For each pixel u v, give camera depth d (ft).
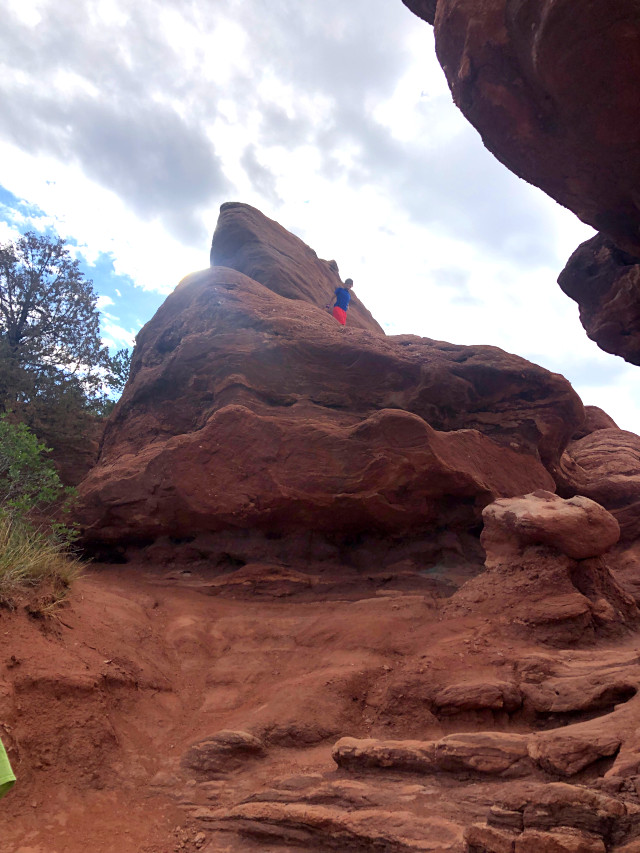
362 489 32.58
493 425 39.73
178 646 25.20
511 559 27.04
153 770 18.13
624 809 11.59
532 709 18.79
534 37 15.05
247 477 33.86
